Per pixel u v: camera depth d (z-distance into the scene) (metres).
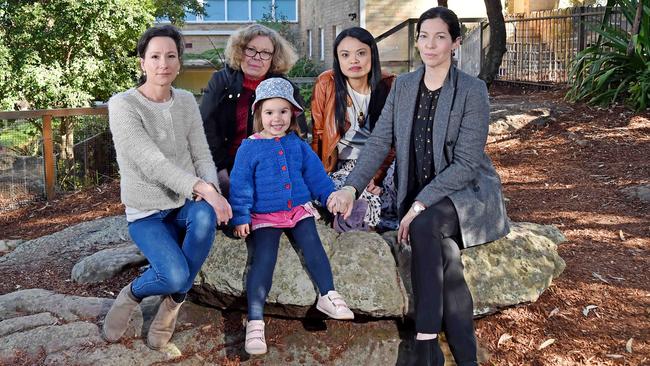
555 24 12.57
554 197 6.28
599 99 8.95
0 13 9.66
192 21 22.98
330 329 3.89
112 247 5.49
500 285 3.93
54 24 9.91
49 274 4.97
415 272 3.57
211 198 3.45
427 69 3.88
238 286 3.79
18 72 9.64
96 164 8.59
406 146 3.91
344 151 4.35
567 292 4.31
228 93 4.29
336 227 4.11
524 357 3.78
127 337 3.83
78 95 10.01
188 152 3.76
